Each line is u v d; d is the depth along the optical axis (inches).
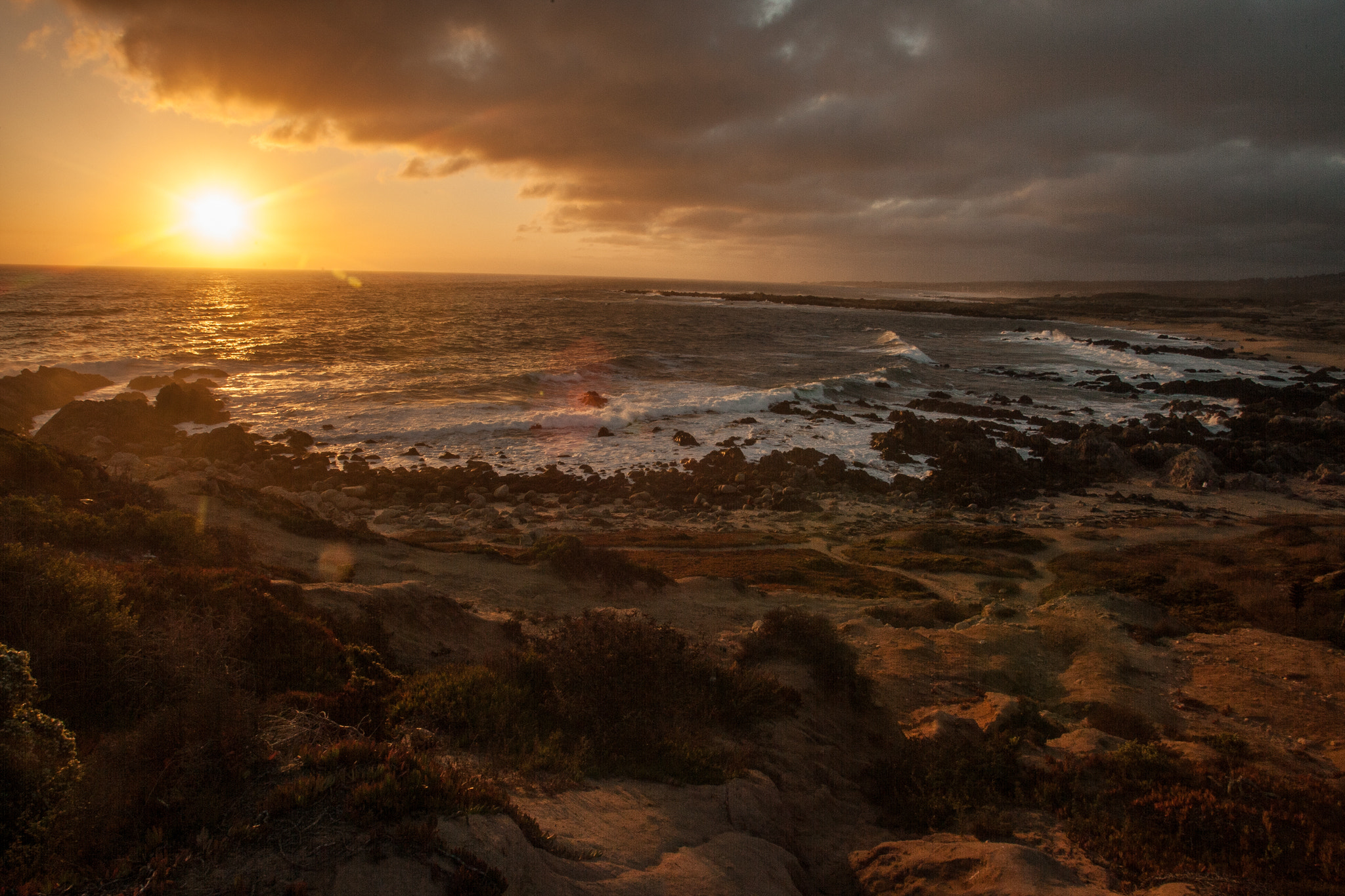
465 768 256.4
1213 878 272.4
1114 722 466.0
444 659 419.5
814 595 789.9
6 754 165.3
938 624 703.7
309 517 770.2
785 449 1569.9
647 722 341.7
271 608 332.2
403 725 283.6
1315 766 414.6
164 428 1462.8
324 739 225.6
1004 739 410.9
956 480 1395.2
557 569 729.0
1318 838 300.0
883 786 367.2
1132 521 1187.9
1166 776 356.2
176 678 231.1
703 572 854.5
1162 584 820.0
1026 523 1190.3
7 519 388.5
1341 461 1598.2
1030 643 632.4
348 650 345.1
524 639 511.5
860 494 1323.8
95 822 167.3
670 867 227.5
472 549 790.5
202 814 172.1
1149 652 616.4
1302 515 1225.4
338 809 179.8
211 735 195.9
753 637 546.9
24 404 1529.3
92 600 265.7
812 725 419.2
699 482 1321.4
